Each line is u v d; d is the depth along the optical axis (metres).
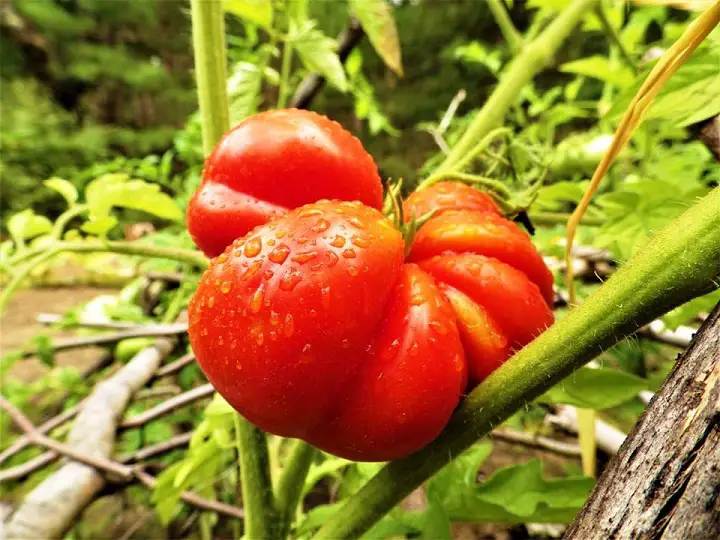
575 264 0.36
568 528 0.10
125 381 0.40
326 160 0.15
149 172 0.57
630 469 0.09
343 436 0.13
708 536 0.08
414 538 0.20
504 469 0.21
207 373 0.13
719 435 0.08
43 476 0.48
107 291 1.19
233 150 0.15
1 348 0.96
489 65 0.57
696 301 0.21
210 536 0.50
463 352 0.14
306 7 0.35
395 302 0.13
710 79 0.13
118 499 0.58
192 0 0.23
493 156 0.21
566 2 0.33
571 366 0.12
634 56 0.38
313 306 0.12
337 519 0.18
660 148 0.42
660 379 0.34
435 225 0.16
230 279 0.13
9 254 0.31
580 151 0.38
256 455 0.21
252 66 0.34
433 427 0.13
